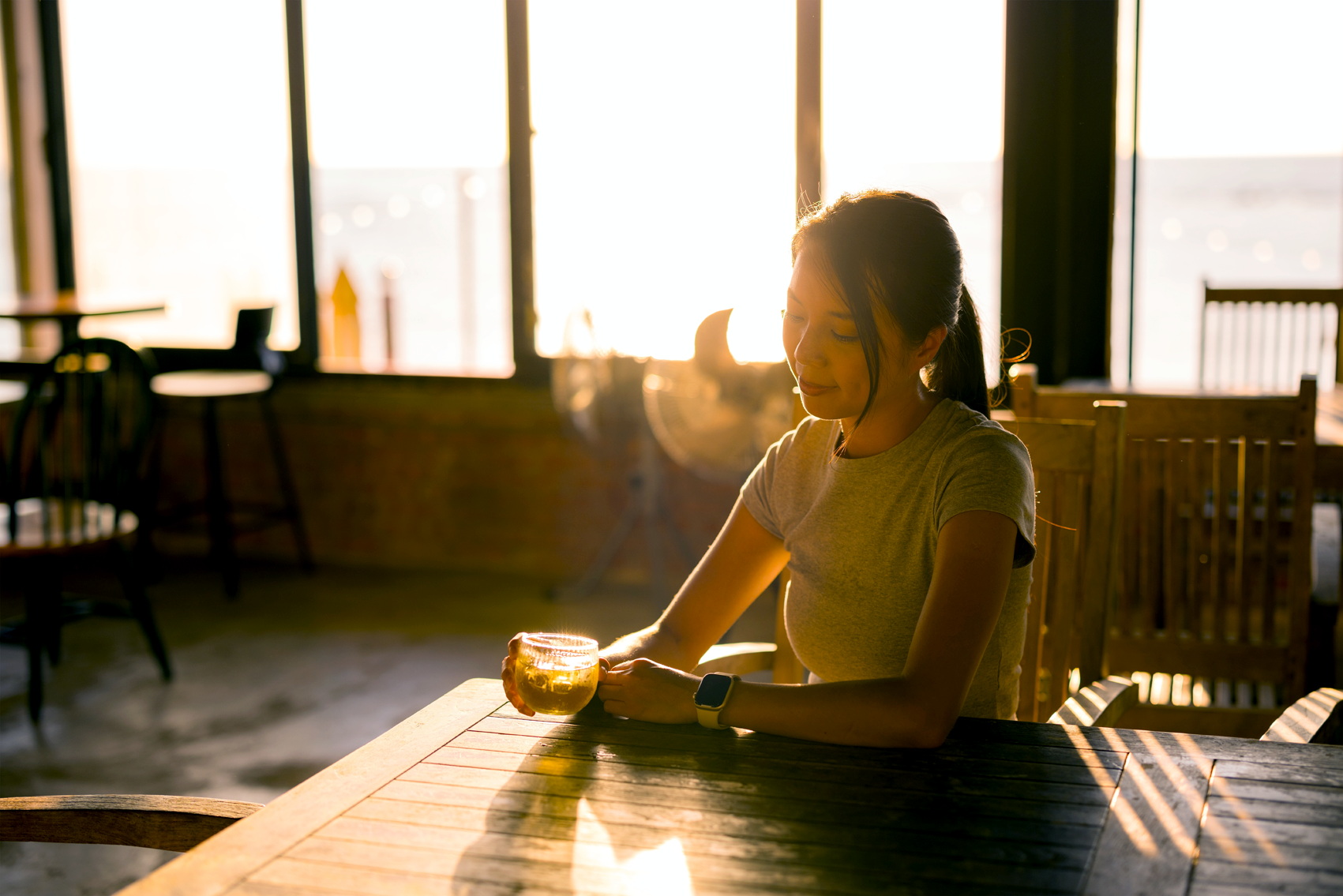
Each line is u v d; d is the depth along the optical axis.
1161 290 17.52
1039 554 1.69
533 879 0.85
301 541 4.60
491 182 16.53
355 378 4.62
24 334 5.16
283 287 5.85
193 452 4.81
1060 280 3.85
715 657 1.61
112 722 3.11
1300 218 24.53
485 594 4.29
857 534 1.26
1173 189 27.97
